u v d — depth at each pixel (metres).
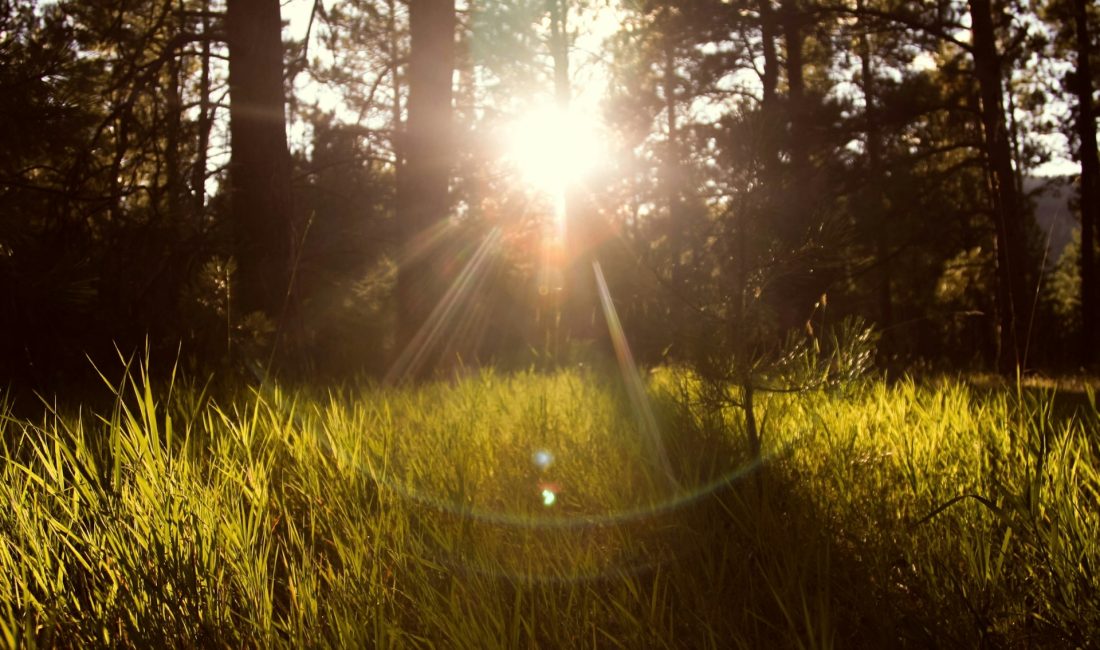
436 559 2.40
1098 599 1.93
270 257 8.05
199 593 2.02
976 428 3.45
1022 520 2.27
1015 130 25.19
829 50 21.05
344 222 13.08
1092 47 21.62
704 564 2.30
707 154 3.55
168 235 7.71
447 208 9.95
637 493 3.14
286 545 2.55
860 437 3.56
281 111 8.41
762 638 2.00
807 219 3.33
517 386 6.29
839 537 2.52
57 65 5.93
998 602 2.06
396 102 13.92
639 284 3.51
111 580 2.05
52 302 5.93
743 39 17.11
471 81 15.06
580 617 2.06
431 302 9.65
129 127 8.35
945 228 18.83
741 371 3.23
